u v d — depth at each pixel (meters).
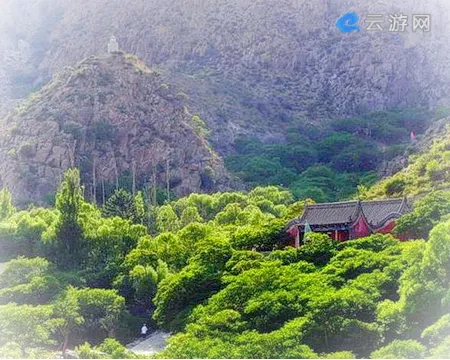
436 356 84.56
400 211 144.88
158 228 184.88
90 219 161.75
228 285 120.88
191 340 103.69
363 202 149.38
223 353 98.12
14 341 109.38
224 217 185.25
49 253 151.88
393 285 109.94
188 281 127.38
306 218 145.12
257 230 145.88
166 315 126.38
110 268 145.12
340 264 121.31
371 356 92.50
